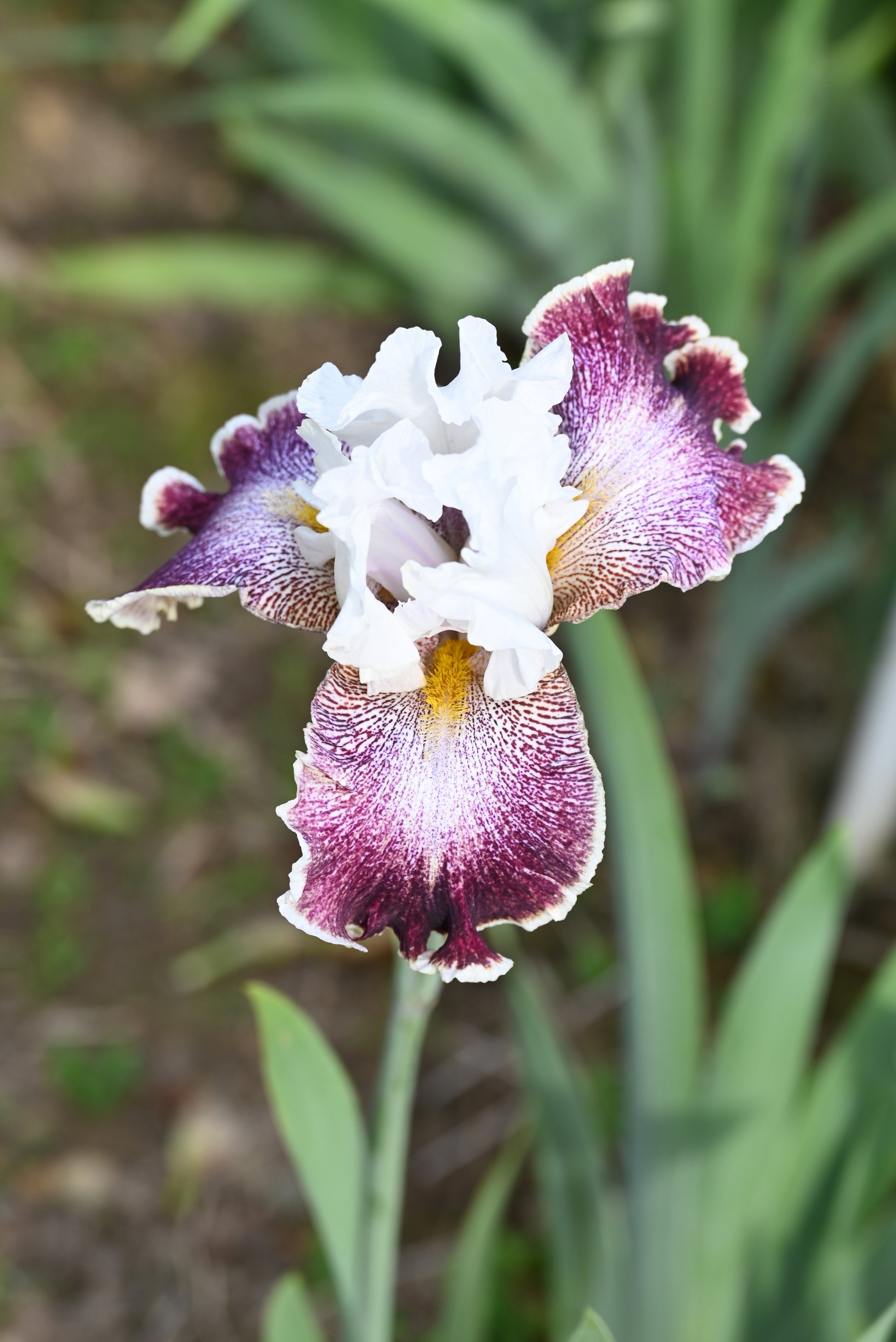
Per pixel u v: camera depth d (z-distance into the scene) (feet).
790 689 4.09
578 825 1.65
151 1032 3.33
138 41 5.35
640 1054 2.19
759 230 3.55
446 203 4.79
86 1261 2.94
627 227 3.76
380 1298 1.97
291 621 1.75
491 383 1.72
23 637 4.01
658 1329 2.30
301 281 4.97
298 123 4.95
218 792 3.81
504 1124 3.26
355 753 1.68
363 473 1.68
